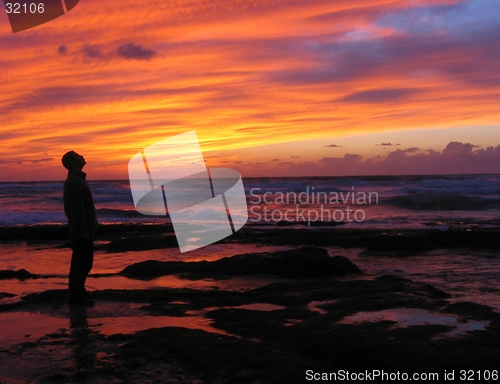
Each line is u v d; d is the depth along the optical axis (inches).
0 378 137.7
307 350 153.9
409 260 375.6
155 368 141.3
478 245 446.3
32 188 1512.1
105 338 171.9
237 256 331.0
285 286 262.2
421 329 162.9
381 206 928.3
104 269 348.2
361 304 204.4
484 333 157.9
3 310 221.3
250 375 134.0
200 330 171.8
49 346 164.7
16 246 498.6
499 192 967.0
